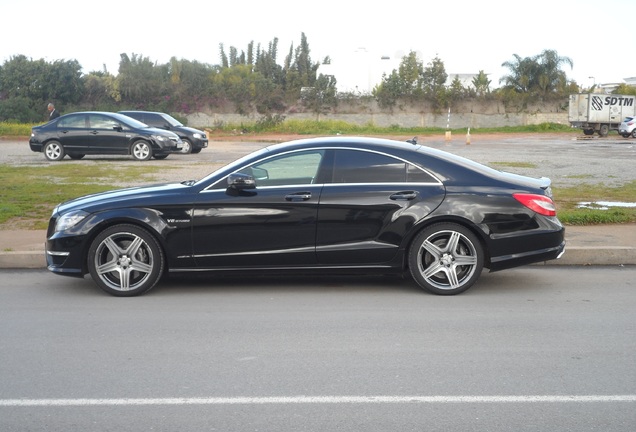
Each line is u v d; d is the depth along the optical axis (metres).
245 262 7.86
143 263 7.84
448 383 5.14
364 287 8.24
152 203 7.80
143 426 4.45
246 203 7.78
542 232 7.78
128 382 5.21
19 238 10.38
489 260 7.80
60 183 16.31
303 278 8.71
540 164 21.53
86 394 4.98
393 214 7.74
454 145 34.03
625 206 12.82
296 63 82.38
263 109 51.31
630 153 27.16
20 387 5.12
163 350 5.95
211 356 5.78
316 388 5.06
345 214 7.76
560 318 6.89
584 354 5.80
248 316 7.00
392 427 4.41
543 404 4.76
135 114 27.44
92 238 7.87
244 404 4.79
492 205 7.71
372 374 5.34
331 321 6.80
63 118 23.58
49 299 7.73
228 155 26.22
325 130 47.91
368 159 7.93
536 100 55.62
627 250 9.30
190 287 8.29
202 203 7.79
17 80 50.19
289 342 6.14
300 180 7.90
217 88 51.06
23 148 30.45
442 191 7.76
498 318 6.89
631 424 4.45
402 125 53.97
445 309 7.23
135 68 50.81
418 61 54.78
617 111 46.22
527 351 5.87
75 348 6.01
